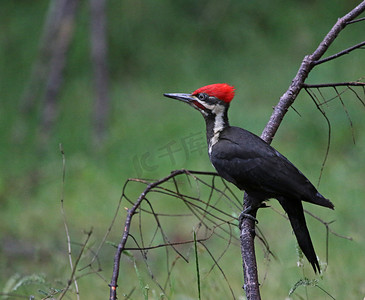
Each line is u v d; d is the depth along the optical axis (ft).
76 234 40.06
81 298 29.81
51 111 52.70
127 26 66.03
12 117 58.49
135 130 53.52
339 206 38.96
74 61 63.26
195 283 27.02
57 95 52.75
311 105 51.83
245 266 18.47
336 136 49.19
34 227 41.06
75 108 58.29
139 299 29.27
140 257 36.52
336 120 50.37
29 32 67.15
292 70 61.11
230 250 35.70
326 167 45.55
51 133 52.90
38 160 51.21
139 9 67.36
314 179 44.16
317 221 37.45
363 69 56.39
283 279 29.12
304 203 39.14
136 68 63.46
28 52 65.16
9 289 21.47
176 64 63.46
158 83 61.41
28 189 47.14
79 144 53.36
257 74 61.36
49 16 53.42
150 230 40.86
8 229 40.68
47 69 54.80
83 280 30.81
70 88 60.90
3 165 51.44
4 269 32.96
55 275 29.58
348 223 37.11
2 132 56.65
